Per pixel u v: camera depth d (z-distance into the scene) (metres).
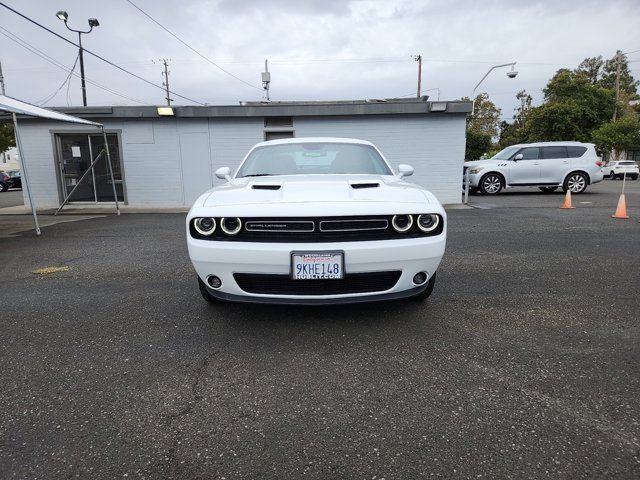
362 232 2.91
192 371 2.58
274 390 2.36
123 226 9.02
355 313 3.45
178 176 13.16
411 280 2.98
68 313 3.59
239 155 13.00
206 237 2.97
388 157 12.86
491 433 1.97
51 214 11.75
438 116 12.58
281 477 1.73
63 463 1.82
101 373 2.57
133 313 3.56
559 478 1.69
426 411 2.15
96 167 13.28
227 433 2.01
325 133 12.80
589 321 3.27
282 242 2.84
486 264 5.07
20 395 2.34
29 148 13.16
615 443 1.89
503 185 14.93
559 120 36.78
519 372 2.51
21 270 5.16
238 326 3.23
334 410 2.17
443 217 3.00
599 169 14.84
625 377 2.44
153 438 1.98
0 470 1.77
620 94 49.12
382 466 1.78
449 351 2.79
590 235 6.95
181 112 12.49
